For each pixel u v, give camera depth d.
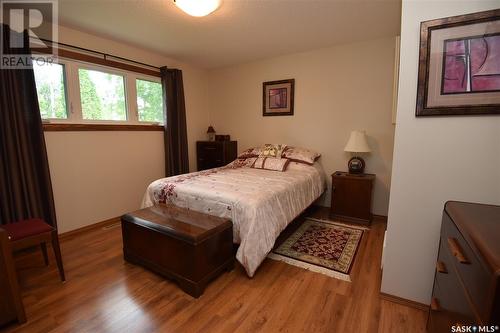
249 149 3.97
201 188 2.32
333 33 2.89
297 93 3.71
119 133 3.21
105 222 3.12
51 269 2.09
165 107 3.64
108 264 2.18
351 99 3.34
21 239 1.70
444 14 1.33
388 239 1.64
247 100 4.18
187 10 2.06
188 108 4.21
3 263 1.42
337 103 3.44
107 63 3.01
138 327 1.48
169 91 3.67
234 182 2.57
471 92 1.31
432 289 1.47
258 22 2.57
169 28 2.70
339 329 1.46
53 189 2.65
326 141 3.59
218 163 4.10
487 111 1.29
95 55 2.90
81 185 2.88
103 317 1.56
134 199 3.44
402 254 1.61
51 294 1.77
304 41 3.15
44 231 1.81
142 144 3.50
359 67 3.23
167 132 3.69
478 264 0.74
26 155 2.36
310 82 3.59
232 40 3.08
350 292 1.79
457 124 1.38
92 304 1.67
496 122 1.30
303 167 3.33
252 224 1.92
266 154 3.60
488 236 0.81
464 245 0.89
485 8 1.25
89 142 2.91
